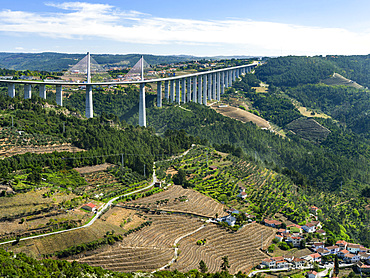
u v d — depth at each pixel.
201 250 175.88
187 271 154.25
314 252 193.00
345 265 188.62
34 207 172.12
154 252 161.62
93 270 135.00
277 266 177.12
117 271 146.38
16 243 149.00
